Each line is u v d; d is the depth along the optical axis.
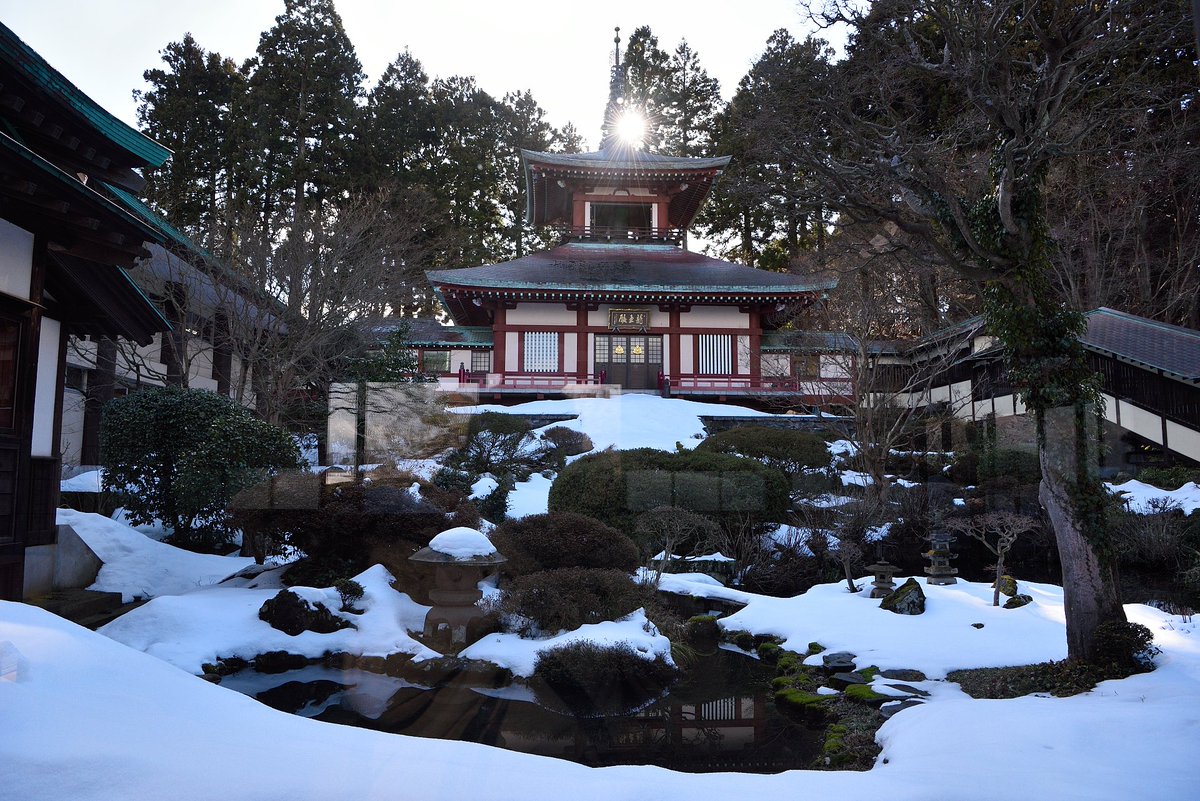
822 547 15.62
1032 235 8.10
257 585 9.62
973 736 5.14
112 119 8.97
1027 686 7.30
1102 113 8.43
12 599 7.52
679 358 35.84
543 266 37.56
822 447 20.66
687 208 44.75
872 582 12.59
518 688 7.51
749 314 36.09
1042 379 8.00
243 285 21.23
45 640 3.74
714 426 27.81
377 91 49.69
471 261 47.50
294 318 21.09
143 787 2.66
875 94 9.09
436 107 49.34
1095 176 13.03
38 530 9.22
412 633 8.52
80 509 14.19
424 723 6.50
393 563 9.27
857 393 22.33
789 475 19.66
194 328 22.34
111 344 20.56
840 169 8.77
